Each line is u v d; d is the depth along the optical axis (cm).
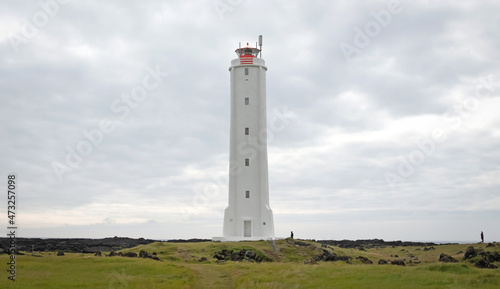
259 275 3953
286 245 7056
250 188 7894
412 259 6738
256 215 7831
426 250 7881
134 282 3653
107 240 10544
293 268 4281
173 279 3903
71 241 9675
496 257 5284
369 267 4259
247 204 7850
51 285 3416
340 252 7019
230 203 7900
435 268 4091
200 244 6875
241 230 7800
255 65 8200
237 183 7938
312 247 7050
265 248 6788
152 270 4325
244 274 4112
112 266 4441
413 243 9850
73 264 4572
